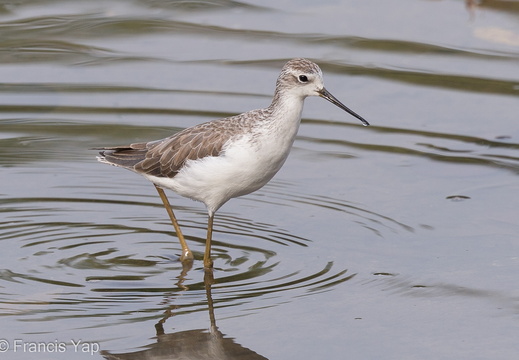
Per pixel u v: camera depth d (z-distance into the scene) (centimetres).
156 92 1717
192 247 1248
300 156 1542
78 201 1393
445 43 1872
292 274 1153
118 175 1498
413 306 1066
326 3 2052
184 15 2012
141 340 984
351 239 1255
